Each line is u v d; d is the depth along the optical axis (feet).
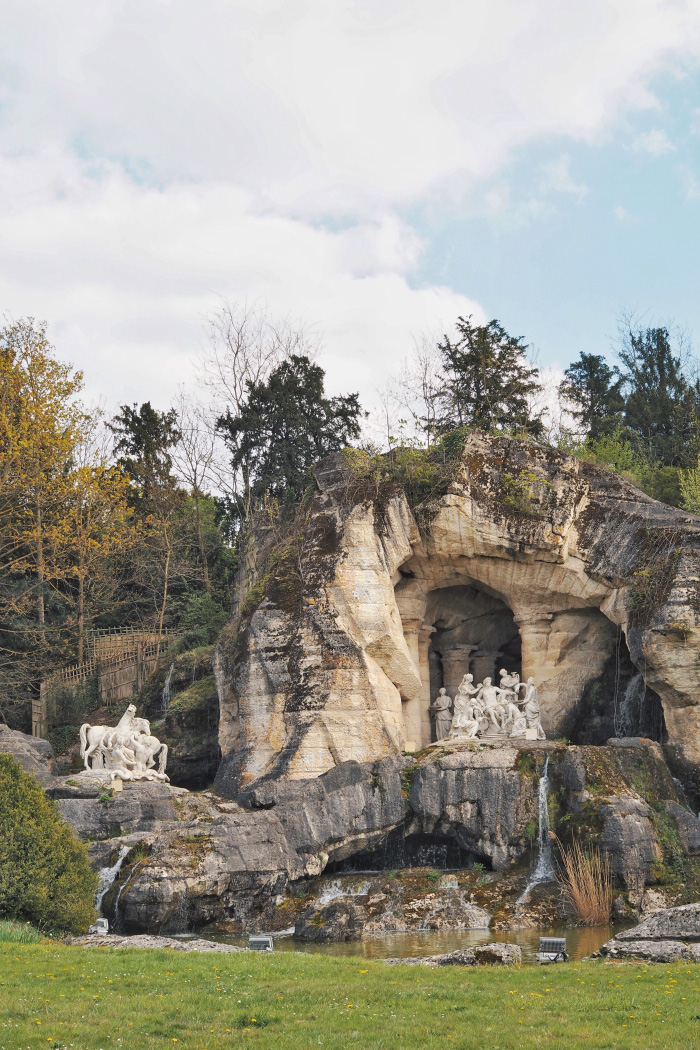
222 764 129.90
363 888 101.45
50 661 173.88
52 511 170.40
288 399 199.72
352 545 128.36
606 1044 45.65
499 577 135.64
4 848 77.36
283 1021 50.14
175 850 97.45
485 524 130.72
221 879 96.53
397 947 84.02
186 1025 49.29
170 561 193.77
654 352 227.20
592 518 129.70
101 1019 49.67
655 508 127.65
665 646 117.19
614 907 95.55
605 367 227.20
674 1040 46.01
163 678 163.43
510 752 110.32
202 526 205.87
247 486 197.16
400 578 138.51
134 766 123.75
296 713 121.60
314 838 105.50
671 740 117.80
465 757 110.63
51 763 130.00
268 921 97.55
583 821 100.83
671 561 120.57
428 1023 49.55
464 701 134.31
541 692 136.05
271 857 101.09
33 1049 45.11
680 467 189.67
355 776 110.73
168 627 193.57
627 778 107.34
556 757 107.86
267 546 156.87
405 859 114.32
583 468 133.39
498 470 132.46
